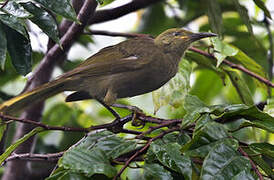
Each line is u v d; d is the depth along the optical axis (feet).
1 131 26.66
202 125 23.07
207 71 49.32
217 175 21.33
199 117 24.23
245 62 38.60
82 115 46.37
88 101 47.44
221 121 24.68
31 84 39.45
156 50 36.09
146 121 29.89
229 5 49.21
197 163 24.72
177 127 25.22
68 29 40.27
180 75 36.11
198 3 50.96
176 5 53.88
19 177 39.78
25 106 29.58
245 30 49.32
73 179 22.25
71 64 45.96
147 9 51.78
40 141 44.16
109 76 34.32
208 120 23.43
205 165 21.52
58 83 30.55
